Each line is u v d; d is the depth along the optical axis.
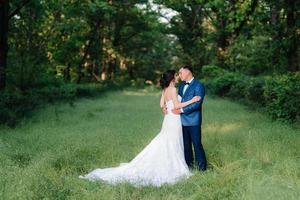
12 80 22.31
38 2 23.45
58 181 6.54
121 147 9.40
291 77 14.34
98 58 44.72
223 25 36.00
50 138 10.44
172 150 7.91
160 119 14.85
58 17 33.00
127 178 7.31
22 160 8.27
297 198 5.37
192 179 6.97
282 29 21.45
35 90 21.34
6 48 20.06
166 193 6.48
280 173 6.80
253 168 7.16
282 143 9.27
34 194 5.86
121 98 29.89
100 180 6.98
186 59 48.00
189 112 8.02
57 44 35.31
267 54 23.44
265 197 5.41
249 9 27.70
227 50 35.34
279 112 13.23
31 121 14.27
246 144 9.37
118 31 48.38
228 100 25.03
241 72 30.09
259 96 18.39
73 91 25.17
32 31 24.38
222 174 6.79
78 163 8.11
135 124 13.22
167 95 8.12
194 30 49.75
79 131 11.66
